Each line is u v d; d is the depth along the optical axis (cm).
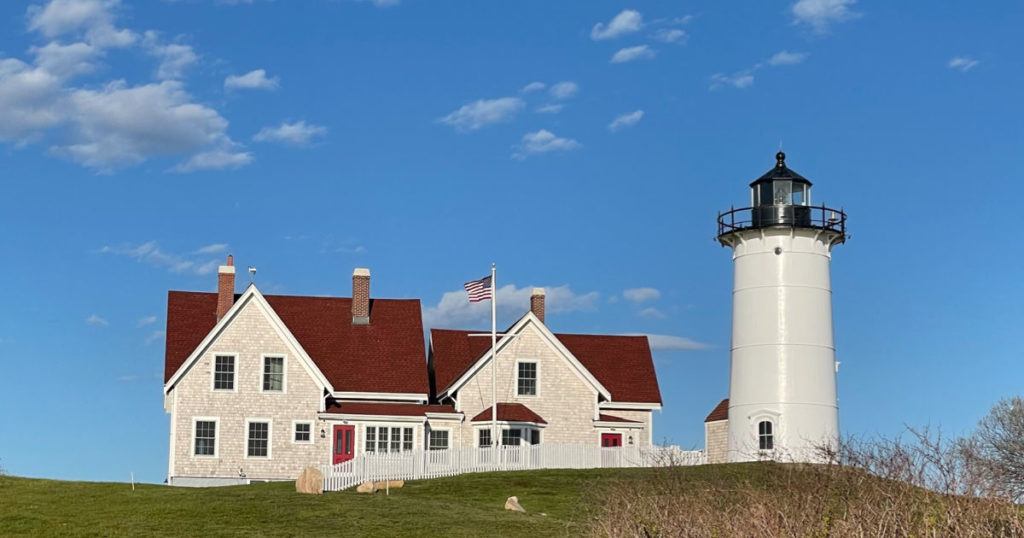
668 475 3688
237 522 3212
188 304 5556
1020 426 4916
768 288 5075
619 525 2628
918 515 2203
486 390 5516
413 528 3184
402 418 5294
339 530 3136
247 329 5241
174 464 5091
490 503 3784
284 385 5231
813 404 4981
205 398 5166
